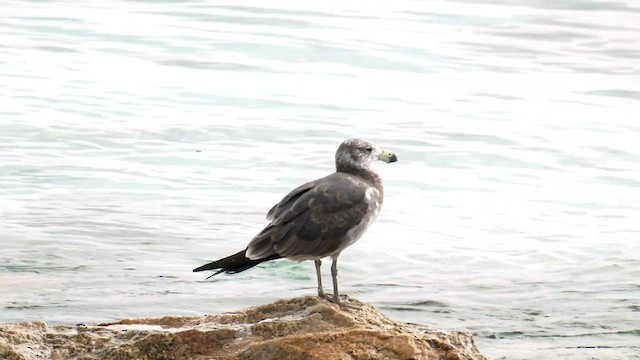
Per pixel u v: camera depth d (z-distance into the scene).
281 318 9.85
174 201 18.39
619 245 16.70
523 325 13.38
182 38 28.59
